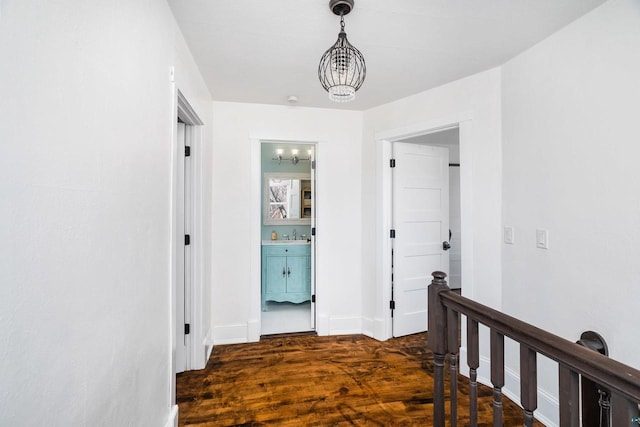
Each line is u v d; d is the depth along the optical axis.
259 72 2.23
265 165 4.30
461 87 2.33
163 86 1.42
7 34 0.56
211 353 2.61
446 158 3.26
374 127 2.96
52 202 0.68
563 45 1.66
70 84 0.74
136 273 1.13
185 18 1.60
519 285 1.95
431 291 1.35
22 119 0.59
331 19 1.62
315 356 2.56
